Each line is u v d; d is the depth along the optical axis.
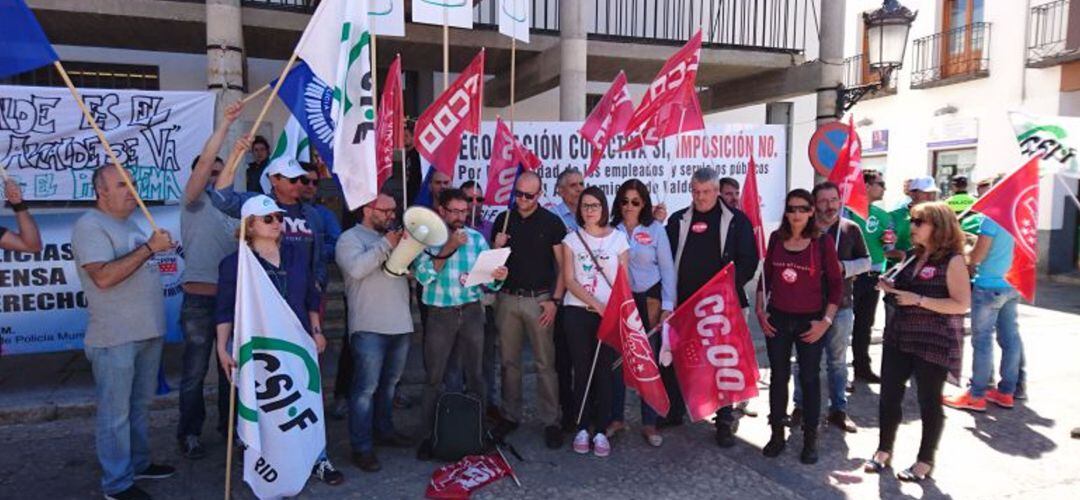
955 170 15.23
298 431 3.72
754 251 4.75
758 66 8.86
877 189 6.19
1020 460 4.56
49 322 5.78
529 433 4.94
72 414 5.16
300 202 4.45
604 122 5.66
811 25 10.93
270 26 7.03
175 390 5.52
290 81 5.35
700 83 10.32
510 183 5.70
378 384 4.47
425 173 5.95
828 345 5.08
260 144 6.61
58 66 3.42
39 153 5.57
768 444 4.59
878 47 7.81
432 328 4.40
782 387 4.53
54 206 6.64
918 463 4.22
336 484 4.04
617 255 4.54
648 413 4.77
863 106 17.67
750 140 7.47
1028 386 6.23
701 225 4.79
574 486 4.10
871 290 6.11
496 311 4.73
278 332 3.68
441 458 4.37
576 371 4.59
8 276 5.64
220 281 3.85
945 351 4.03
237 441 4.50
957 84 14.94
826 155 6.84
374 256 3.99
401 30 5.08
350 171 4.03
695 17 10.62
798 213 4.32
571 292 4.53
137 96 5.74
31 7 6.35
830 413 5.18
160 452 4.50
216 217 4.40
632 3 10.06
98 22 6.94
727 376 4.54
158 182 5.86
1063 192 13.11
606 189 7.05
